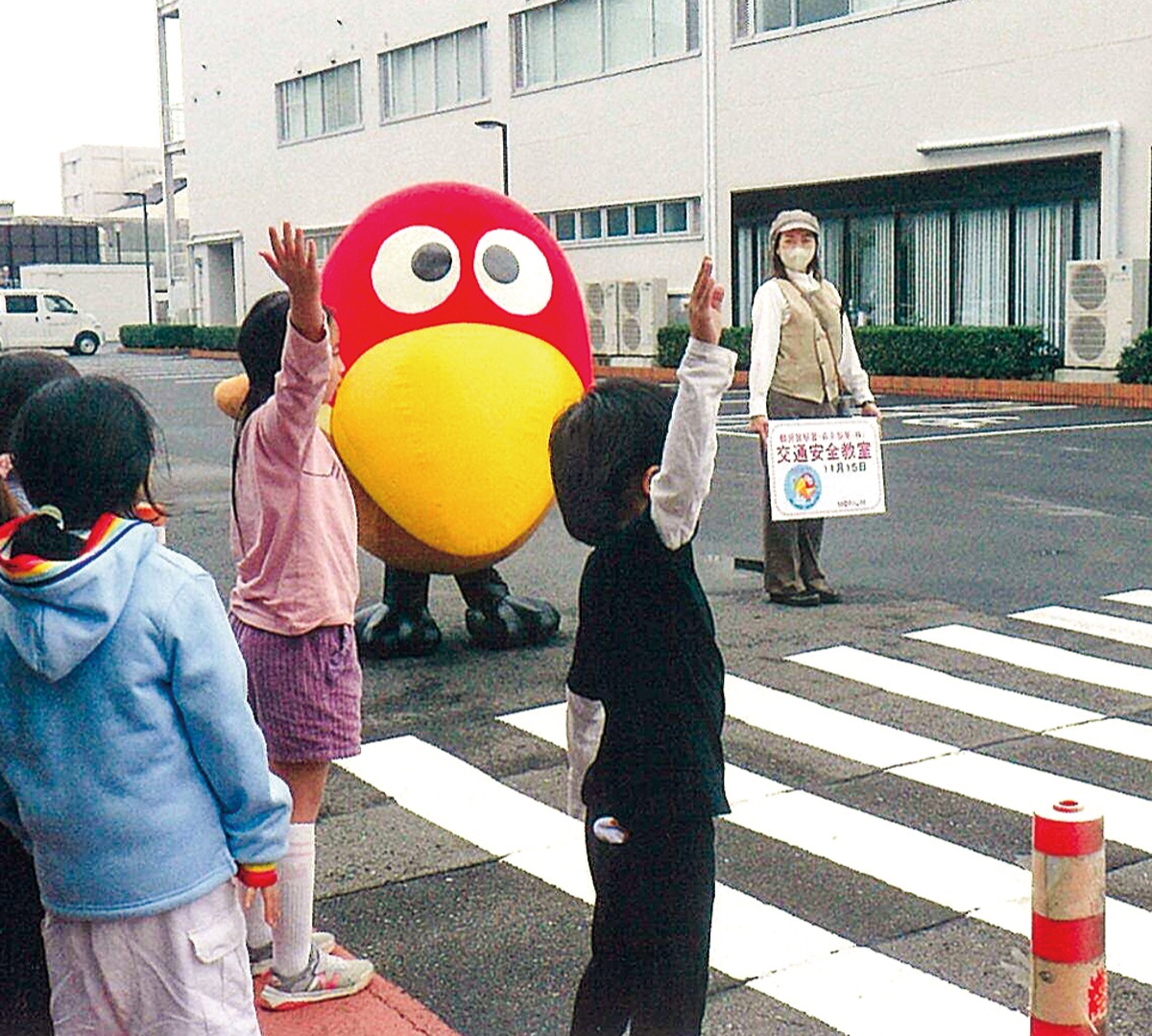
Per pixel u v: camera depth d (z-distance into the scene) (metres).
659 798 3.02
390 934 4.47
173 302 49.47
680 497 3.00
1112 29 20.22
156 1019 2.66
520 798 5.65
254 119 40.22
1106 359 19.83
